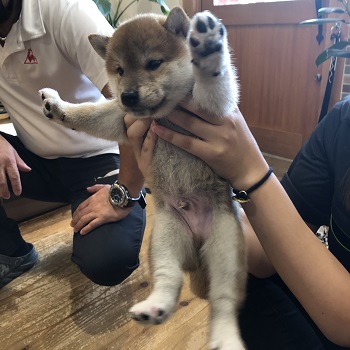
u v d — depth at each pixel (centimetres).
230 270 116
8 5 168
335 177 119
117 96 123
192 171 123
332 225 119
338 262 104
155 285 117
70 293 194
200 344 161
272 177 115
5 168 180
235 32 384
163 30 117
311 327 124
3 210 203
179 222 127
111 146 211
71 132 194
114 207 173
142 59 115
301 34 336
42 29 168
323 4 314
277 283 140
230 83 111
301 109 354
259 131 392
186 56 117
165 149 124
